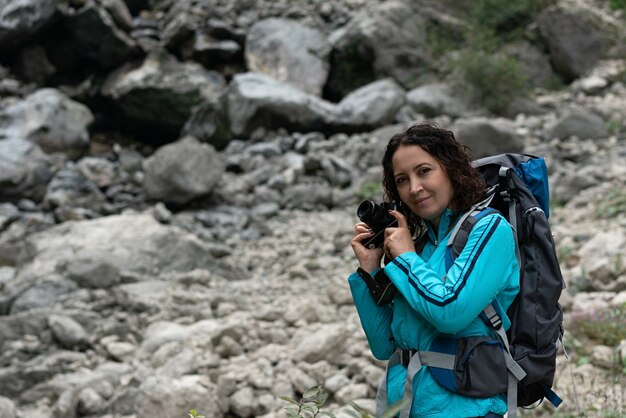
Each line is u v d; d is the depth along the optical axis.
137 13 12.20
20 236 7.48
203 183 8.14
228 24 11.61
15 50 10.85
